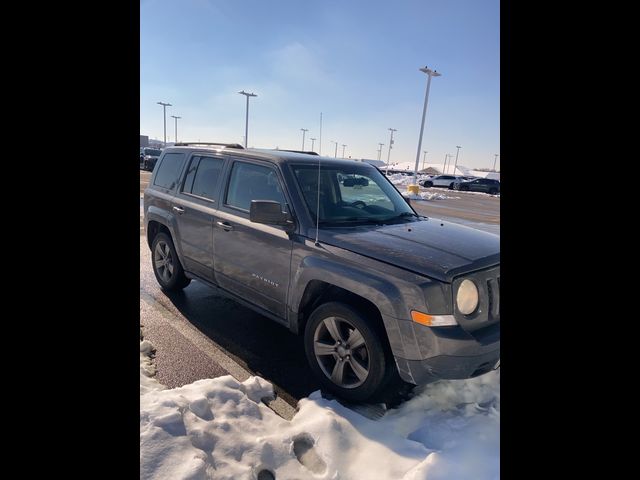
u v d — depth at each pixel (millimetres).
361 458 2240
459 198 25297
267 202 3078
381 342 2641
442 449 2299
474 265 2586
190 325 3973
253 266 3484
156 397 2363
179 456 1988
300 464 2188
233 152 4008
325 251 2902
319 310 2936
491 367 2512
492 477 1994
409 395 2898
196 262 4215
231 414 2432
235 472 2020
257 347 3602
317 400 2762
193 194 4344
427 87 28344
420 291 2414
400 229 3227
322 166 3652
